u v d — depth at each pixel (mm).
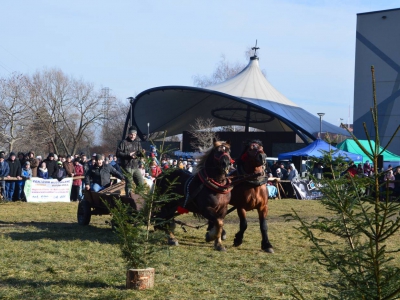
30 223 12844
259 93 52125
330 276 7125
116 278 6637
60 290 6059
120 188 12133
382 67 40781
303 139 48000
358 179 3770
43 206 17297
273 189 23891
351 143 26953
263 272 7371
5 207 16703
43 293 5891
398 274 3391
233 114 59094
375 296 3422
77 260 7852
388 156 30828
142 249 6262
